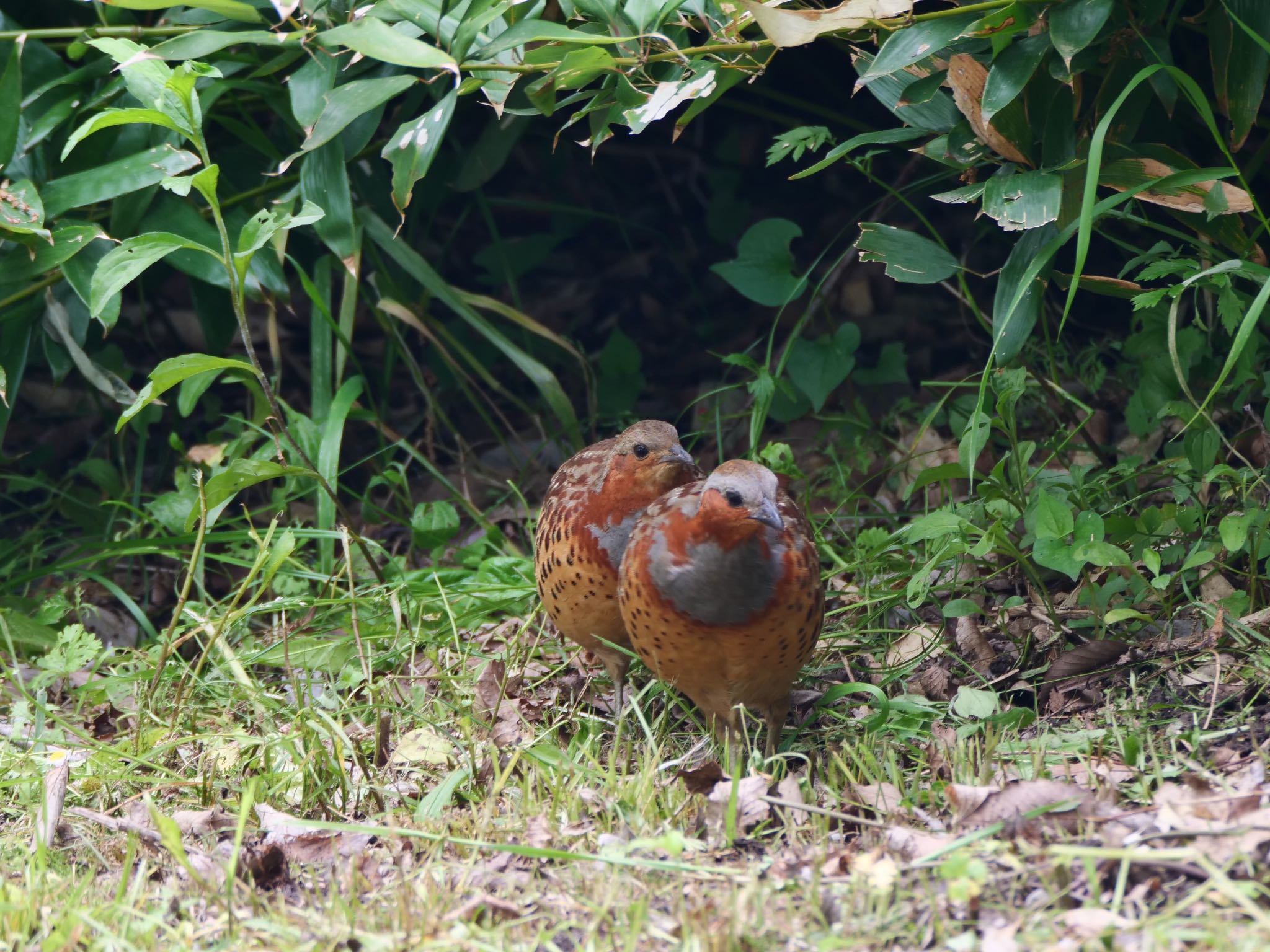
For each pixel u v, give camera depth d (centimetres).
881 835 545
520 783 640
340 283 1377
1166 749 609
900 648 777
